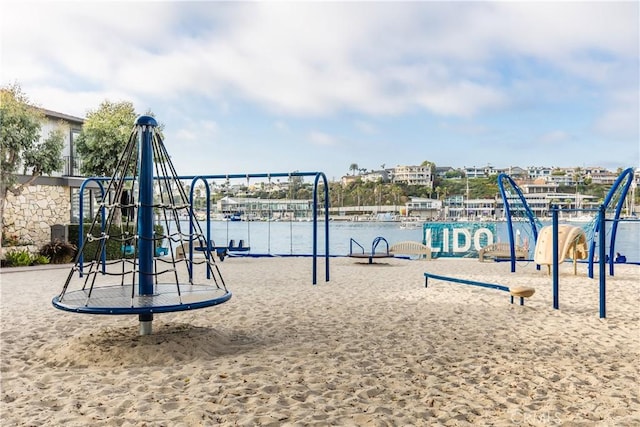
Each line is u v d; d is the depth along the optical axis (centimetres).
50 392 460
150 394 448
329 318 805
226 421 393
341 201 14100
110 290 684
